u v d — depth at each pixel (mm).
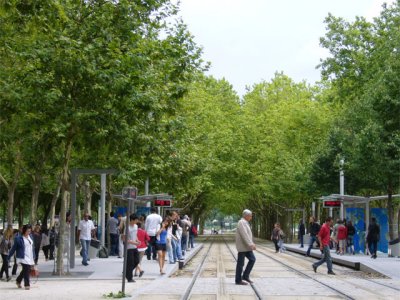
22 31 19406
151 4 22766
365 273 24859
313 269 26344
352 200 36312
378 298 15633
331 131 46312
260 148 67375
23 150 28719
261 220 108062
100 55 20016
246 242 19125
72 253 25609
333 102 48969
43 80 19969
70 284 19641
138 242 20203
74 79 20234
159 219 25078
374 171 32656
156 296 15805
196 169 43281
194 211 79438
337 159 37844
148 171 37281
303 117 60438
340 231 34844
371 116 33250
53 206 35906
